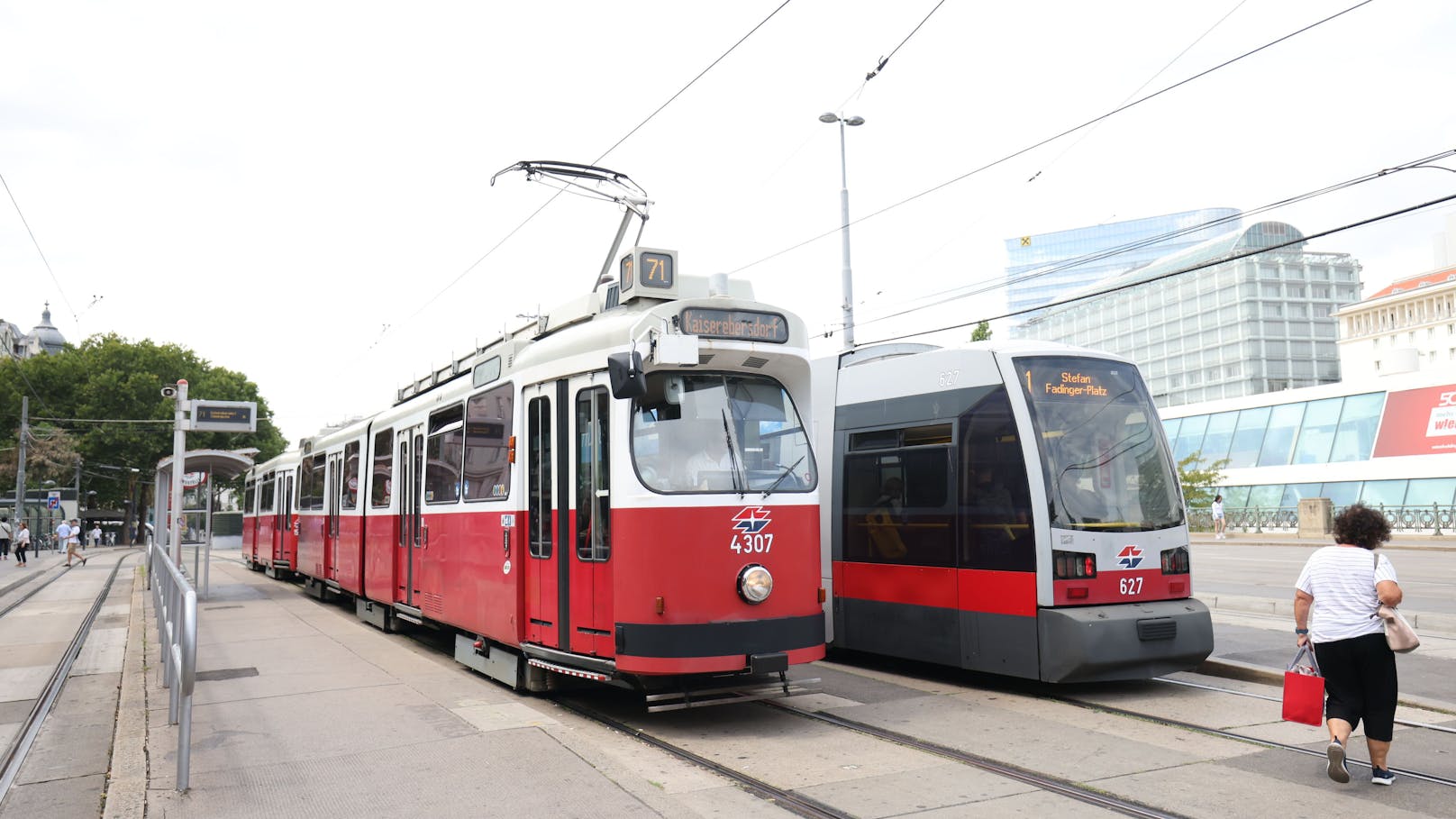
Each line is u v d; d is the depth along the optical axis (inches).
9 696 386.9
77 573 1206.3
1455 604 569.3
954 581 376.8
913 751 279.1
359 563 600.4
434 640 539.8
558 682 358.0
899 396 413.1
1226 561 974.4
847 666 437.1
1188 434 1812.3
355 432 633.0
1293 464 1545.3
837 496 439.8
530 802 231.8
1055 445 357.7
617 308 362.9
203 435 2260.1
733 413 322.7
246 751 279.7
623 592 302.0
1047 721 315.9
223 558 1681.8
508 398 376.2
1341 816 218.7
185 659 245.3
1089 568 349.1
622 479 305.1
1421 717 309.1
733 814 223.8
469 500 410.9
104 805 246.1
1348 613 240.8
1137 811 222.5
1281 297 3329.2
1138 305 3695.9
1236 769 256.1
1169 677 389.1
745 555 306.8
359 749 280.7
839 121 880.9
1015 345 377.4
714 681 334.0
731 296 366.9
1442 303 3344.0
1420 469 1334.9
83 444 2113.7
